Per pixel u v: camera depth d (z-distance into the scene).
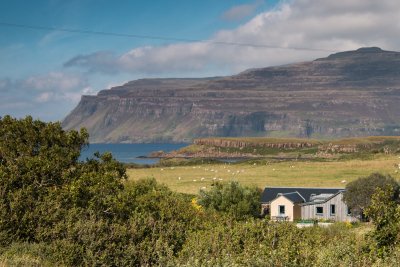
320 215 75.44
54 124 41.84
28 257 24.69
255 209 68.19
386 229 23.06
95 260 24.38
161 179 131.88
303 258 20.75
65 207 30.84
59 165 36.78
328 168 150.50
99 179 35.22
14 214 28.89
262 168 163.88
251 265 19.25
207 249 22.97
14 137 39.66
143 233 27.27
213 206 65.81
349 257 20.67
